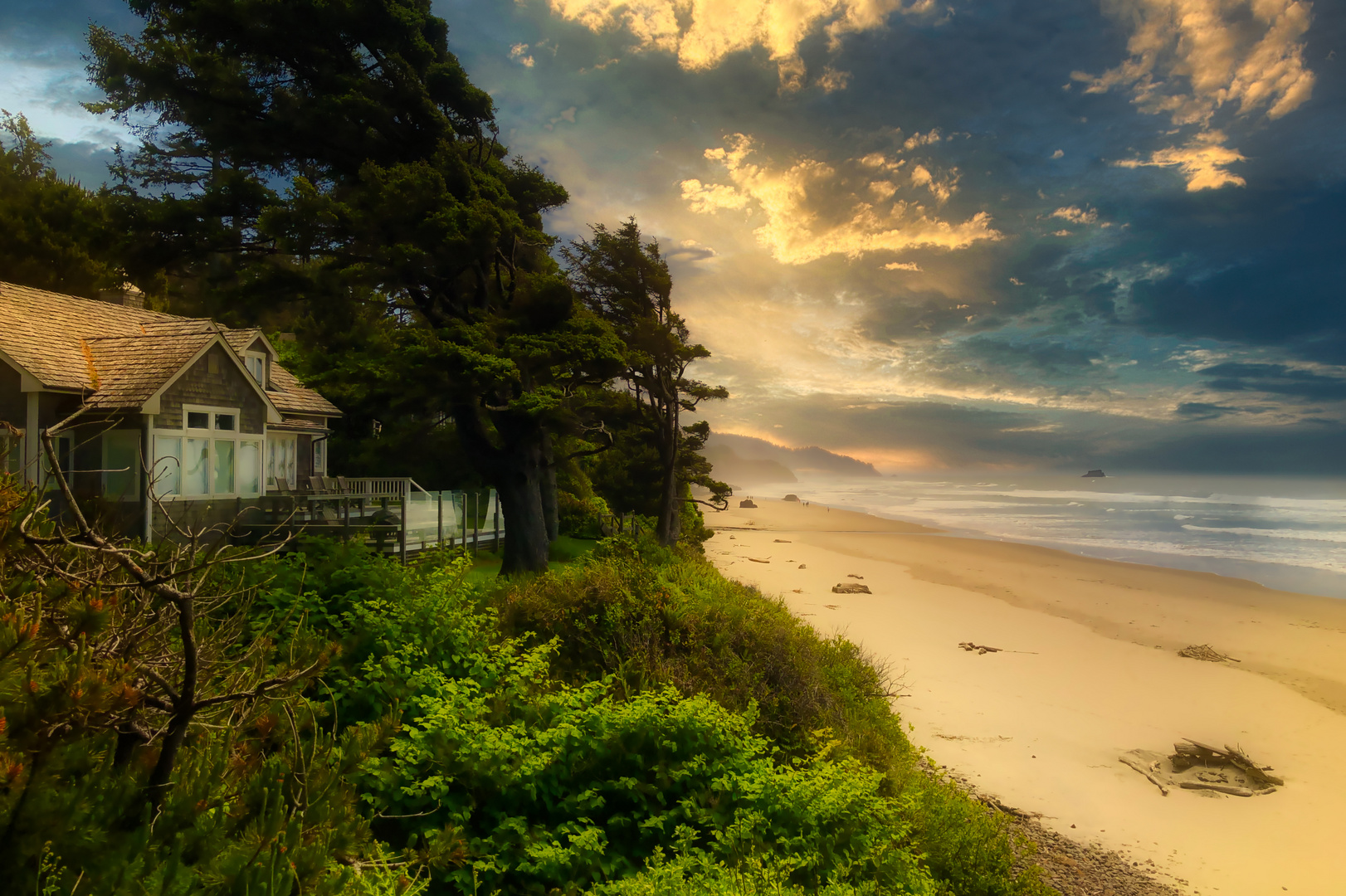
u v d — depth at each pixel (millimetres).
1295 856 12305
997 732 17203
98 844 2879
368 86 18969
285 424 23391
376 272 18297
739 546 54469
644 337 30312
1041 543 58312
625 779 8164
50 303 18047
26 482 3799
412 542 19766
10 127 31297
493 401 19922
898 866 8367
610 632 13789
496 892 6406
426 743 7410
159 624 3832
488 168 21719
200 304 24469
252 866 3229
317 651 4871
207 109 18828
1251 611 30922
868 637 24922
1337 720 18234
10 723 2762
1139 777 15117
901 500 141125
